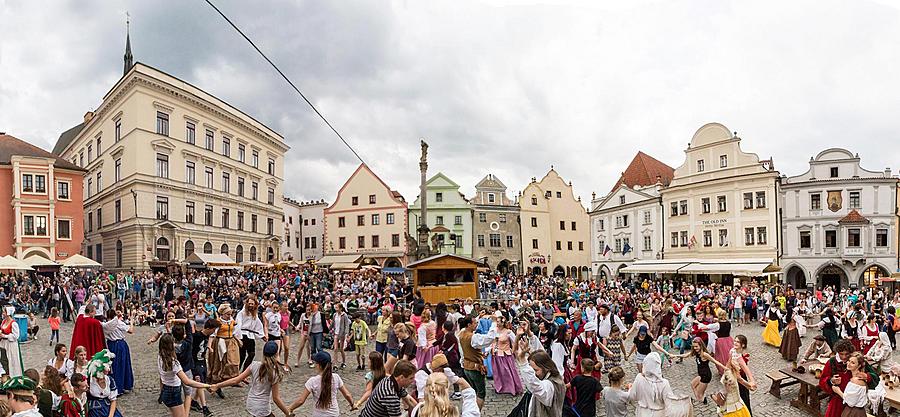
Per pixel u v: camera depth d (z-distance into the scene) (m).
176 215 51.06
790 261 52.94
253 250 63.88
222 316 13.84
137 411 11.88
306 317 17.34
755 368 17.56
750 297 30.62
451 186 74.75
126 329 13.41
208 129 56.28
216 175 57.34
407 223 73.75
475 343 11.93
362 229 75.88
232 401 12.69
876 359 13.82
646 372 8.50
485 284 45.03
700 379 12.92
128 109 49.16
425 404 6.27
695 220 59.81
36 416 6.77
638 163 77.69
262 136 66.31
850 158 51.56
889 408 12.02
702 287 38.31
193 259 45.41
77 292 29.00
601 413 12.05
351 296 24.12
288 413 8.62
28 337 22.28
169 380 9.74
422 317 13.90
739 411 9.45
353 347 20.03
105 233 53.06
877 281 50.12
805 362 14.28
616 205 70.81
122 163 50.03
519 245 76.62
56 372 8.00
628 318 23.36
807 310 28.86
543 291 35.22
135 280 36.41
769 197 53.88
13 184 47.88
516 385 13.45
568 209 81.00
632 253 67.88
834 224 51.31
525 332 13.65
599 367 12.59
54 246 49.00
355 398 13.52
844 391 9.67
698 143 60.09
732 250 56.28
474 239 74.25
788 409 12.77
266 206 67.06
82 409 8.31
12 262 32.78
